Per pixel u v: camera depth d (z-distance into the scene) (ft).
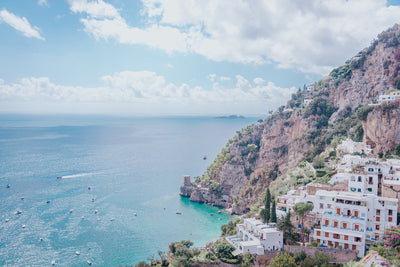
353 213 322.55
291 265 290.35
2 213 631.56
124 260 450.30
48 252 469.16
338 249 306.35
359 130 576.20
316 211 355.97
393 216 314.76
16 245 489.67
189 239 530.27
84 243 504.84
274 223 366.63
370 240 317.42
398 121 483.51
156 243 511.81
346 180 389.39
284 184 577.02
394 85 623.36
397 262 254.27
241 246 345.72
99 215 643.86
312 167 561.43
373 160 441.68
